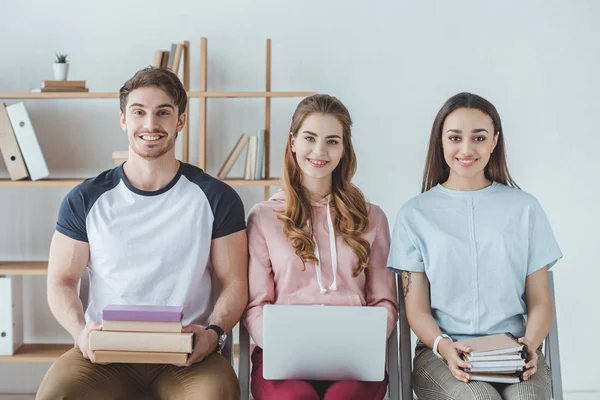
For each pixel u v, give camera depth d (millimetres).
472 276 2160
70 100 3402
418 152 3436
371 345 1879
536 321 2111
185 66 3322
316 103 2203
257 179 3193
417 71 3410
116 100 3398
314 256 2158
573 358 3486
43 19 3367
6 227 3426
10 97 3107
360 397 1907
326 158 2178
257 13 3379
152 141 2129
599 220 3467
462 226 2197
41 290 3414
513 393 1909
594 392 3480
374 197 3447
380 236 2258
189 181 2213
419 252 2211
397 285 2289
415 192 3443
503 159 2283
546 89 3422
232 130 3420
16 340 3252
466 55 3410
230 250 2195
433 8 3396
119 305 1936
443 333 2172
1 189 3420
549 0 3400
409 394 2152
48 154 3414
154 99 2127
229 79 3398
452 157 2201
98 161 3422
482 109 2182
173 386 1995
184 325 2074
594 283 3482
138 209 2176
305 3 3381
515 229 2180
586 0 3402
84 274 2229
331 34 3393
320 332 1871
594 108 3434
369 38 3396
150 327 1864
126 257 2146
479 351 1920
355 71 3406
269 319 1872
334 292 2152
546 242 2186
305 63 3396
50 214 3426
